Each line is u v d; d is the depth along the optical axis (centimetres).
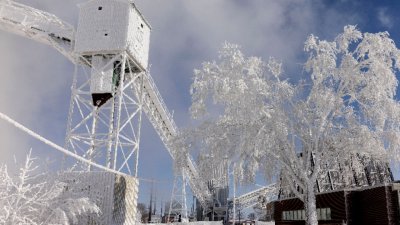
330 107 2545
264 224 5422
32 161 1198
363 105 2478
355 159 2702
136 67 3534
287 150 2545
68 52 3412
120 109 3134
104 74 3262
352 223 2961
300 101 2650
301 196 2578
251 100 2420
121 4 3362
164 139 4250
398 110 2328
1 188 1138
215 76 2478
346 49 2544
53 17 3450
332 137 2647
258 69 2612
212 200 6444
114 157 3011
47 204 1420
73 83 3262
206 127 2464
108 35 3288
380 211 2741
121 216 2453
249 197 7000
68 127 3145
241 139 2312
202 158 2444
